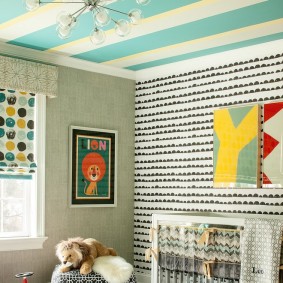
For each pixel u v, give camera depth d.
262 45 4.34
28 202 4.59
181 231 4.23
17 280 4.38
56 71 4.66
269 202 4.27
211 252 4.02
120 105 5.30
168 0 3.32
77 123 4.90
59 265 4.41
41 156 4.61
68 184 4.79
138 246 5.31
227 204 4.57
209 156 4.73
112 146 5.18
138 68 5.27
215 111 4.67
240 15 3.61
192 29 3.94
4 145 4.37
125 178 5.32
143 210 5.30
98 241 4.89
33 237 4.48
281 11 3.52
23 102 4.51
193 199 4.84
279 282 3.63
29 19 3.69
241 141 4.45
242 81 4.52
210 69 4.78
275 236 3.63
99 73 5.12
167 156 5.11
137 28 3.90
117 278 4.17
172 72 5.11
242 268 3.76
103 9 2.47
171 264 4.29
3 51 4.36
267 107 4.30
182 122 4.99
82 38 4.18
